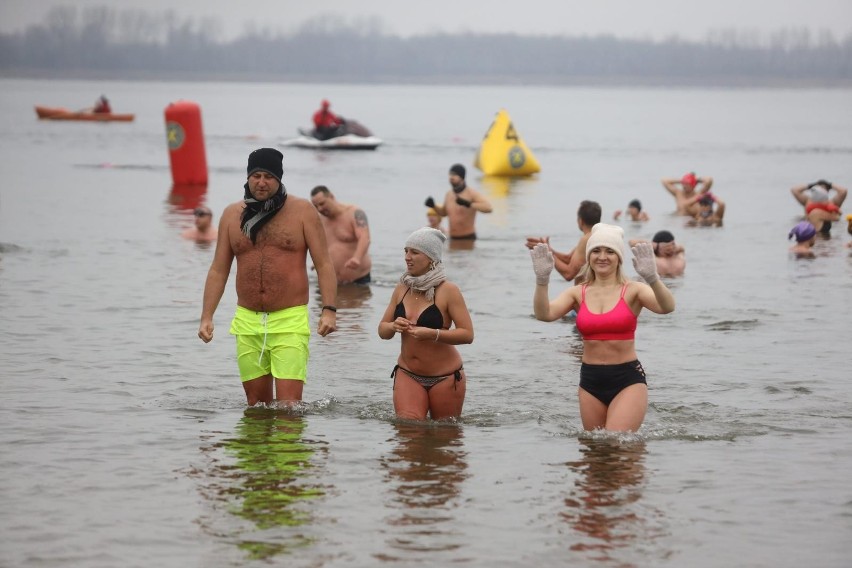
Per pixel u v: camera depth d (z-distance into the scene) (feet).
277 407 75.77
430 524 53.98
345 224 130.93
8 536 52.11
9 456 64.23
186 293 121.08
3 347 93.45
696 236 181.78
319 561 49.37
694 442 68.33
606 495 58.39
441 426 71.97
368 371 87.56
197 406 76.07
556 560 49.65
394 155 384.88
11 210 203.82
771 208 227.61
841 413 75.36
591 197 252.62
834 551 51.11
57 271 134.82
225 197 236.43
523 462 63.98
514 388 82.69
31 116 643.04
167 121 262.67
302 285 75.56
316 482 60.13
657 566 49.21
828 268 145.69
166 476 60.90
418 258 72.33
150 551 50.47
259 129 554.87
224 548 50.85
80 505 56.34
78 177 279.08
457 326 72.33
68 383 81.87
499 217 211.61
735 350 96.02
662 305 68.28
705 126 654.12
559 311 70.69
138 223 187.42
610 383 69.82
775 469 63.05
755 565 49.47
